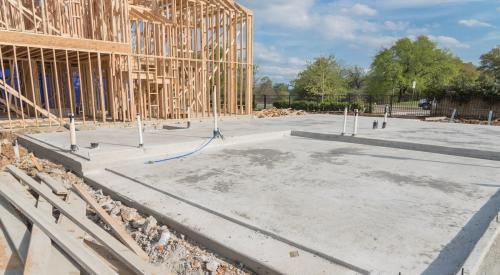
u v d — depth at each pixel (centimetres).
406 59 4069
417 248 298
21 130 944
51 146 696
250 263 282
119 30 1172
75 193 460
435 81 4025
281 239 315
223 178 529
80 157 592
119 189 473
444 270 261
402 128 1166
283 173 563
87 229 325
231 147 818
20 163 606
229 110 1567
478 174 568
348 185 495
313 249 293
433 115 2134
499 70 5409
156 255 306
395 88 4134
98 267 250
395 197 442
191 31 1471
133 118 1195
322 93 3494
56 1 1160
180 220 358
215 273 277
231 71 1533
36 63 1287
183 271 281
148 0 1447
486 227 345
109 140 778
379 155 730
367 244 305
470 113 2042
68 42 1017
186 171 573
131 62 1206
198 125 1161
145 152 662
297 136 1022
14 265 264
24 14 1189
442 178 540
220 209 388
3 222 334
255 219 360
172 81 1330
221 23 1523
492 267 271
